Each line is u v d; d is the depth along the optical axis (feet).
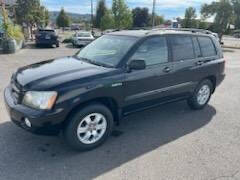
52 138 14.34
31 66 14.87
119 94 13.83
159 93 16.14
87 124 12.99
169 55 16.39
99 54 15.62
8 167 11.60
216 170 12.00
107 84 13.08
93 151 13.28
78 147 12.91
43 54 51.52
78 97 12.10
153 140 14.71
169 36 16.57
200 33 19.26
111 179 11.07
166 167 12.08
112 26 121.19
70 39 89.92
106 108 13.46
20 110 11.85
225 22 109.70
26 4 87.40
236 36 211.82
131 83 14.24
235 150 13.93
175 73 16.72
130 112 15.07
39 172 11.34
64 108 11.81
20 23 88.79
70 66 14.06
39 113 11.46
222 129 16.63
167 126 16.74
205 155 13.28
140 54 14.80
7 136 14.34
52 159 12.39
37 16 102.68
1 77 27.99
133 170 11.76
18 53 50.93
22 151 12.96
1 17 60.54
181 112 19.42
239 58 61.67
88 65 14.23
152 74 15.26
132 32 16.78
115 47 15.24
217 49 20.49
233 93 25.68
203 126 16.99
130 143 14.25
